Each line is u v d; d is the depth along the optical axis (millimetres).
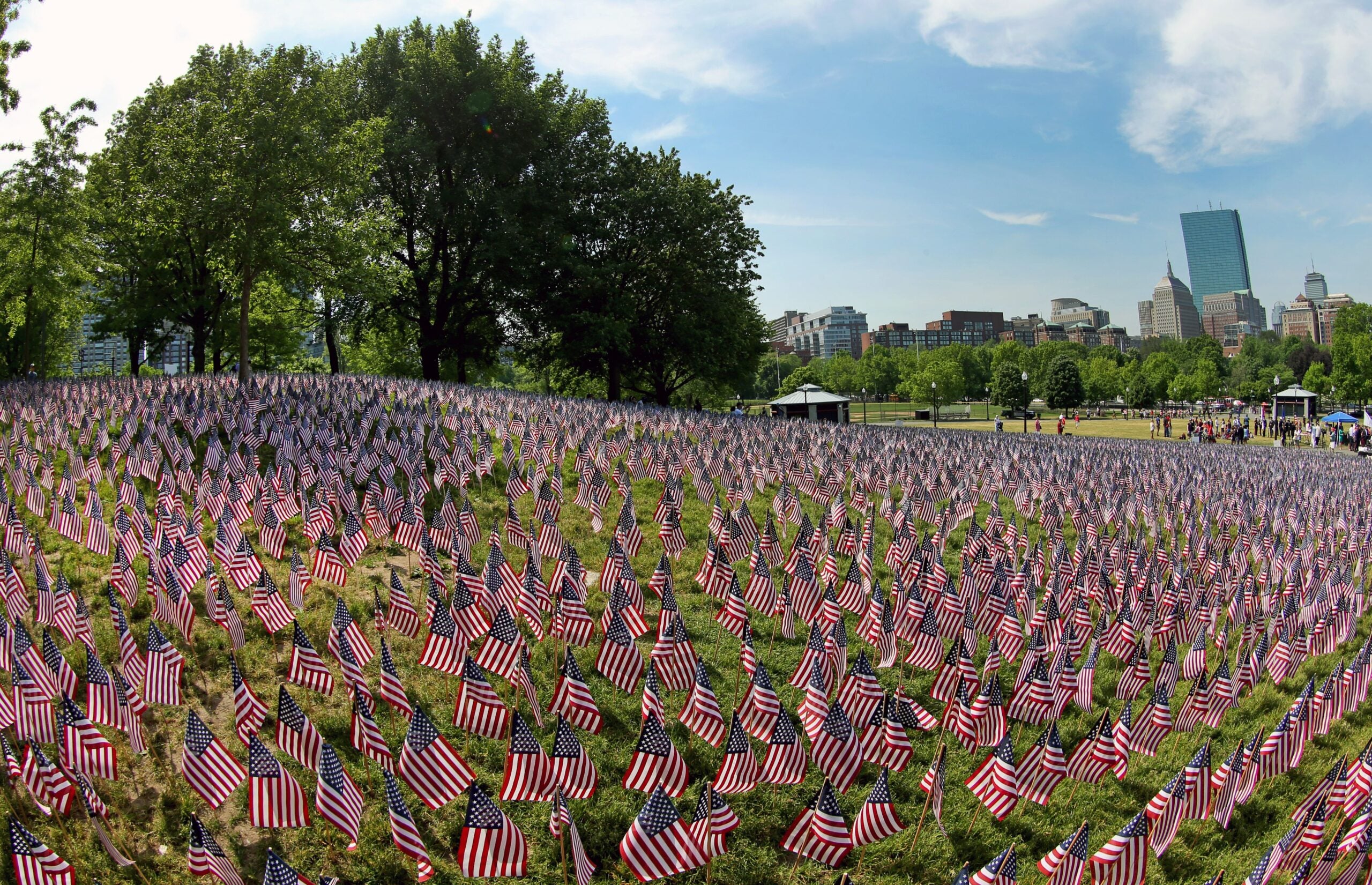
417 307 45281
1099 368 123312
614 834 8344
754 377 63906
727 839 8500
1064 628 13070
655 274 47969
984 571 14336
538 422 24797
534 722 9898
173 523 13023
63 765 8164
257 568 11961
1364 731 12469
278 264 30859
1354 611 15555
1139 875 7777
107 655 10492
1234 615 14438
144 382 27109
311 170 30531
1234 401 110125
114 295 39969
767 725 9422
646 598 13688
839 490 19359
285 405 22359
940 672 11156
